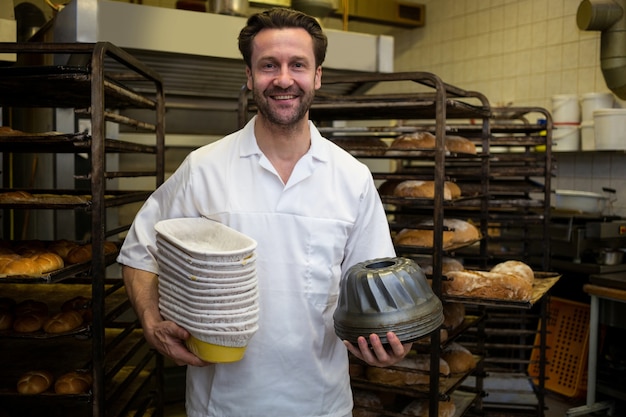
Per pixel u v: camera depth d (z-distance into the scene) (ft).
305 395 5.12
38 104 8.00
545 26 15.01
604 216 12.13
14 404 7.26
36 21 11.18
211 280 4.21
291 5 10.46
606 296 10.57
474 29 16.87
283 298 5.04
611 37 11.89
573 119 13.41
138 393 7.48
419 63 18.75
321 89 11.34
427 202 7.64
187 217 5.23
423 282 4.78
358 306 4.58
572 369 12.41
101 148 5.98
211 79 10.59
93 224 6.02
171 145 12.21
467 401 9.34
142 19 8.86
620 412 11.44
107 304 7.90
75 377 6.49
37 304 7.32
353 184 5.20
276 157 5.07
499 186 11.39
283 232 5.03
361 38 10.55
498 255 11.27
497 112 10.91
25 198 6.37
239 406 5.07
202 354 4.41
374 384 8.28
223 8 9.64
